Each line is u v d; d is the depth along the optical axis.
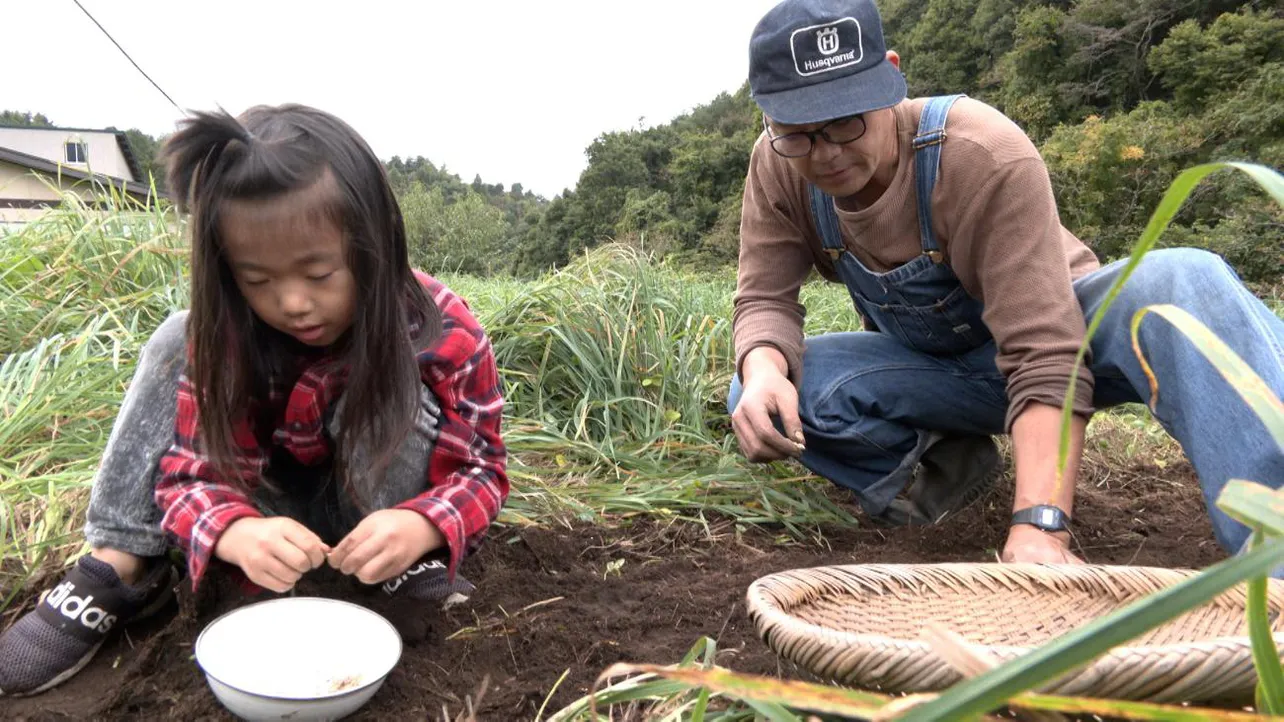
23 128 20.91
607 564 1.86
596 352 2.72
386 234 1.28
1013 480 2.36
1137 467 2.74
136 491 1.38
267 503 1.50
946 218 1.80
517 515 1.97
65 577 1.42
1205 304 1.51
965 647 0.51
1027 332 1.69
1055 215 1.74
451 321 1.48
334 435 1.42
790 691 0.51
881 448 2.10
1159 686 0.78
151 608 1.44
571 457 2.43
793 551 2.01
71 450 2.04
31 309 2.58
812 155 1.72
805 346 2.23
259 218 1.14
